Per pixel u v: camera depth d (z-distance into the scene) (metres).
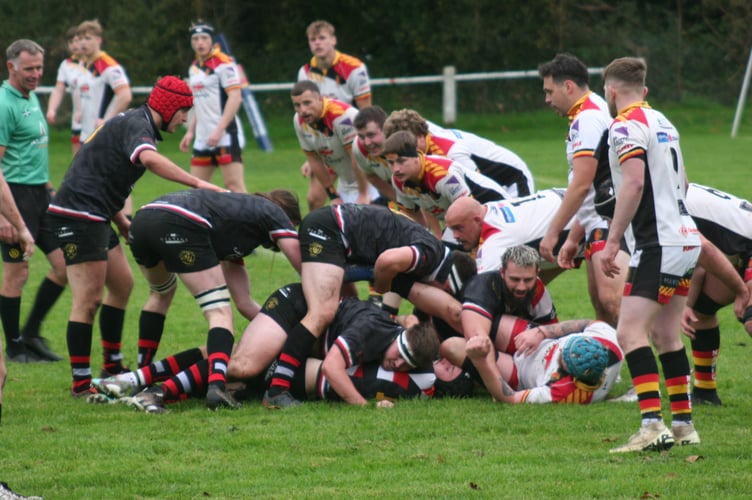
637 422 18.56
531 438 17.66
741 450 16.66
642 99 17.16
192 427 18.62
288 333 20.64
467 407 19.84
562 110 22.62
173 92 21.31
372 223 21.02
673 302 17.14
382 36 108.25
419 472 15.81
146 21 99.19
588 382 19.94
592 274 22.78
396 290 21.61
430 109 97.75
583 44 104.94
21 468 16.25
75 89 47.53
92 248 21.17
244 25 108.25
